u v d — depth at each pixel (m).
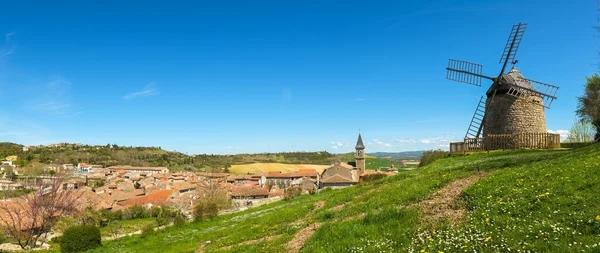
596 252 9.20
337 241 15.56
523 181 17.20
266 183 173.50
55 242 64.06
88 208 91.19
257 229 27.70
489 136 47.50
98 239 40.38
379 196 24.39
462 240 12.03
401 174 35.81
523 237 11.08
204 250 25.30
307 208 30.72
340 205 27.78
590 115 64.31
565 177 15.80
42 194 65.56
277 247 18.09
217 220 45.41
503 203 14.54
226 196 95.44
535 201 13.92
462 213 15.29
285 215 30.59
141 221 97.31
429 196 19.61
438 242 12.40
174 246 30.97
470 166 28.34
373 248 13.49
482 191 17.08
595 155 20.42
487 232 12.11
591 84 64.38
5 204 65.69
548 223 11.66
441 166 36.91
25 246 58.84
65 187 79.69
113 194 135.50
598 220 10.92
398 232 14.91
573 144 49.53
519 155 34.69
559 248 9.88
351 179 138.88
